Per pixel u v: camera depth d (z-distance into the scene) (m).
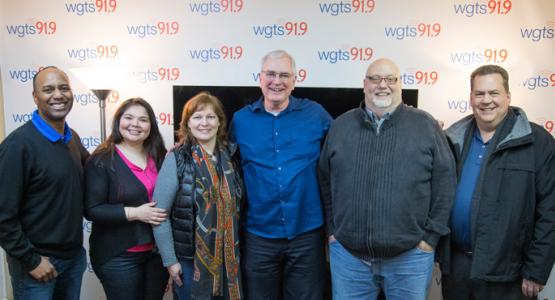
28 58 2.82
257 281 2.05
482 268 1.79
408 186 1.78
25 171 1.70
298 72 2.77
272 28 2.75
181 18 2.77
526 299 1.84
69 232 1.82
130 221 1.87
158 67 2.81
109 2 2.77
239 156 2.09
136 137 1.92
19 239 1.68
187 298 1.90
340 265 1.97
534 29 2.68
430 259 1.86
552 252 1.75
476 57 2.71
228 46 2.78
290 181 1.96
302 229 2.03
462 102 2.74
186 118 1.92
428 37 2.71
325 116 2.17
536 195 1.79
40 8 2.78
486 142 1.88
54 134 1.78
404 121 1.85
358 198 1.82
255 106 2.10
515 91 2.72
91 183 1.88
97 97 2.60
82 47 2.81
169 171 1.86
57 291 1.94
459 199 1.89
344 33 2.73
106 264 1.89
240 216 2.08
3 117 2.85
